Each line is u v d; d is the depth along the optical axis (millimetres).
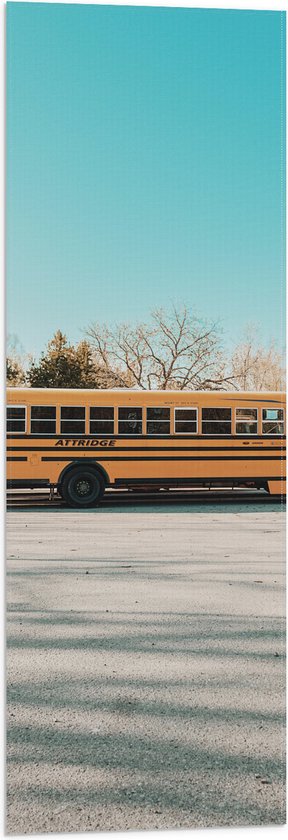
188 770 3373
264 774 3330
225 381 30531
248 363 30000
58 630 5785
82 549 10094
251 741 3670
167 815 3014
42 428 15484
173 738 3707
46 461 15477
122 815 3008
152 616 6234
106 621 6066
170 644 5383
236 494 19734
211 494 19734
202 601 6809
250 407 16219
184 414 15977
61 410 15555
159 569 8508
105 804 3088
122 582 7715
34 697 4297
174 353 30734
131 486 15758
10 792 3178
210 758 3484
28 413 15453
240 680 4578
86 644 5398
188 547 10312
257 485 16344
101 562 9000
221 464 16062
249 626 5910
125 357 30656
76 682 4547
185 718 3969
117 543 10703
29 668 4828
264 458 16203
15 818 2982
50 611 6414
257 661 4973
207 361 30547
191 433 15977
